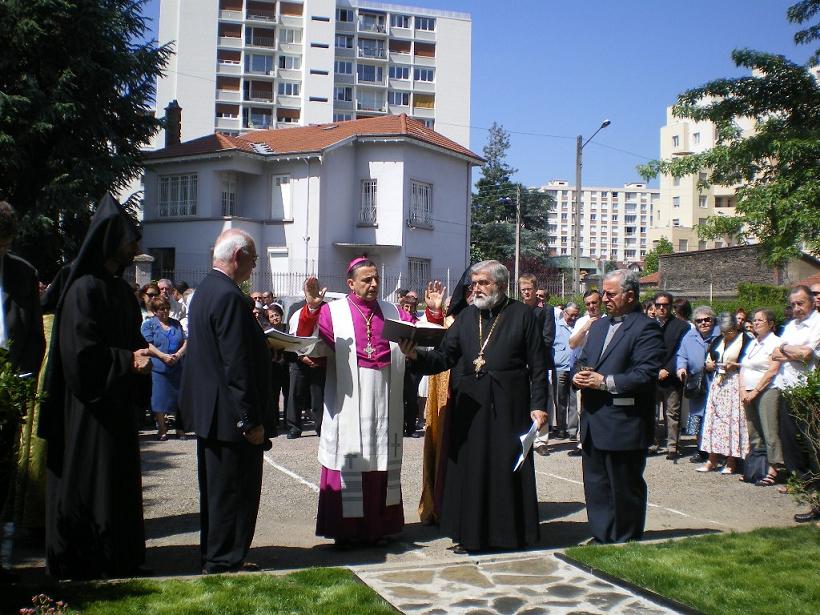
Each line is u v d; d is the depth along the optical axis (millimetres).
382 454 6004
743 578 4949
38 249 23375
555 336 11094
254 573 4980
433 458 6762
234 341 4898
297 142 32500
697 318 10430
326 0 73062
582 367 6164
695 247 70938
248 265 5215
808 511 7379
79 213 23141
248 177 32031
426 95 79375
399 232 31391
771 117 16078
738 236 16453
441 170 33562
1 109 21828
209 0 70312
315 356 6000
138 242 5008
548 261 57219
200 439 5070
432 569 5273
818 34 15531
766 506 7660
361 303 6164
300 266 30719
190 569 5250
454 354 6043
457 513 5793
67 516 4738
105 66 24656
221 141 31391
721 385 9312
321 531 5945
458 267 34594
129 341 5059
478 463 5734
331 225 31109
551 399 11656
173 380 10695
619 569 5113
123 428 4887
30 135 22703
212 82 70375
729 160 15781
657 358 5848
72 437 4766
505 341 5898
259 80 72250
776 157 15516
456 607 4566
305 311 6168
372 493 5969
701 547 5633
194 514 6875
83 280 4770
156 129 26766
